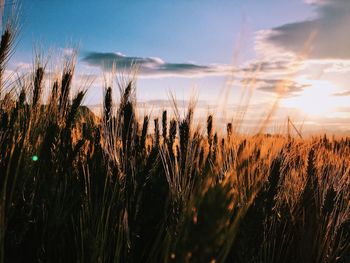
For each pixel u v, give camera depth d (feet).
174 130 9.67
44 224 7.89
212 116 9.66
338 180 13.16
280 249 10.18
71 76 10.13
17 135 8.25
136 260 7.83
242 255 7.16
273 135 9.85
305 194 11.62
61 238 8.01
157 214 8.04
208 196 2.91
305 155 13.97
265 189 7.46
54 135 8.80
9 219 7.13
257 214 7.14
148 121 9.89
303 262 10.23
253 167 7.30
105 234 7.32
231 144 7.59
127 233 7.56
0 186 7.30
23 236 7.63
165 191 8.41
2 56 9.11
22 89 9.91
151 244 7.89
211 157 8.05
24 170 7.86
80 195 8.52
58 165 8.87
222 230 2.83
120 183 8.37
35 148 8.80
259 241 7.59
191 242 2.81
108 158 8.96
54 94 10.11
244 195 7.03
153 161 8.66
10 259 7.14
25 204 7.77
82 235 7.29
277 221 10.82
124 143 9.29
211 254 2.77
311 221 10.66
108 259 7.39
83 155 9.79
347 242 11.07
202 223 2.82
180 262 2.86
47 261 7.63
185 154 8.90
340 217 11.90
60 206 8.27
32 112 9.59
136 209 7.98
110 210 7.98
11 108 9.27
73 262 7.88
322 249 10.56
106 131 9.30
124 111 9.40
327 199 11.00
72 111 9.32
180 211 6.54
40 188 8.13
